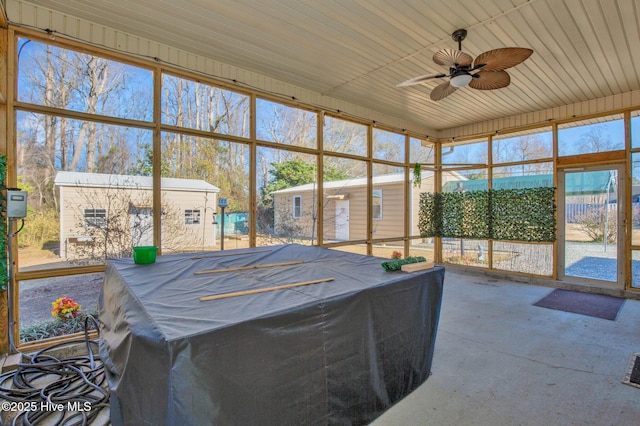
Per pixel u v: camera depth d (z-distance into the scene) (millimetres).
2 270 2766
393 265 2463
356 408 1864
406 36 3436
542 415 2066
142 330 1252
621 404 2180
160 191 3695
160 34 3469
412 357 2305
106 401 2137
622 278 5012
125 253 3500
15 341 2955
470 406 2158
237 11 3031
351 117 5598
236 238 4324
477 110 5883
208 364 1219
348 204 5703
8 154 2889
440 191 7332
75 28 3158
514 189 6090
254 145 4461
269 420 1436
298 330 1547
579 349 3041
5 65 2865
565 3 2818
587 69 4145
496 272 6285
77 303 3258
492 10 2938
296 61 4074
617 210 5105
